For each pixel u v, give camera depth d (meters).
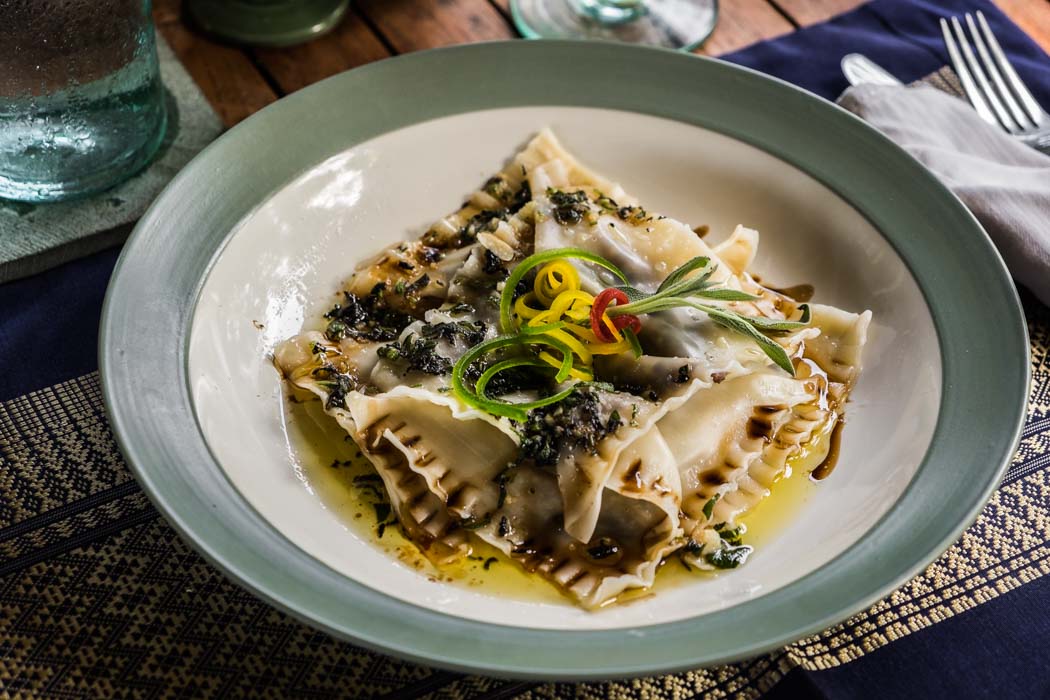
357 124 0.46
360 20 0.55
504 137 0.48
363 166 0.46
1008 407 0.40
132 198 0.49
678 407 0.43
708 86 0.48
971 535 0.41
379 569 0.39
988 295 0.43
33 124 0.47
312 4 0.55
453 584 0.40
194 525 0.38
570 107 0.48
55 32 0.45
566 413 0.41
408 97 0.47
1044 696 0.39
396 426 0.42
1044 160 0.50
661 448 0.42
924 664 0.39
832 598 0.37
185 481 0.38
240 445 0.41
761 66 0.54
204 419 0.40
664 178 0.48
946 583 0.40
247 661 0.39
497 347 0.42
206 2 0.55
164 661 0.39
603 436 0.41
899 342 0.44
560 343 0.42
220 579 0.40
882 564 0.38
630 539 0.41
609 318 0.43
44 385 0.44
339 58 0.54
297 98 0.46
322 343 0.44
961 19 0.55
